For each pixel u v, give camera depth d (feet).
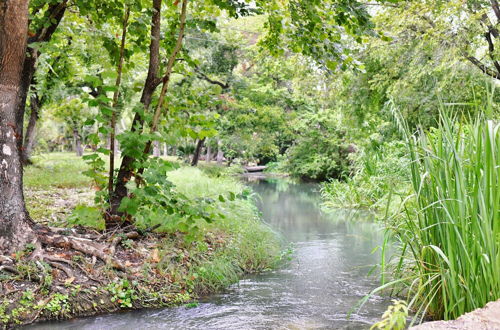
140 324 12.89
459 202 10.48
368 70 48.32
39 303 12.87
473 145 11.33
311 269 20.31
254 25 64.90
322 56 20.25
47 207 24.40
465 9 34.35
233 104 64.34
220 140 81.35
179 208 17.24
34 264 13.96
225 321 13.30
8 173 14.69
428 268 12.35
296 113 87.15
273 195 61.87
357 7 17.74
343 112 55.98
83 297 13.70
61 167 54.44
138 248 17.19
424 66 38.24
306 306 14.87
